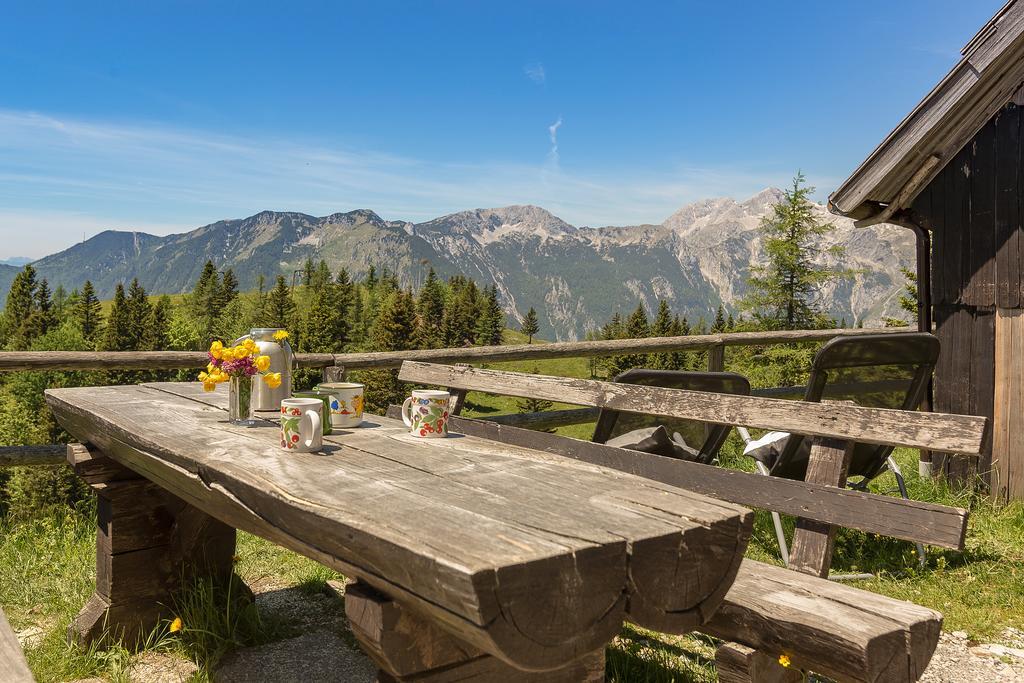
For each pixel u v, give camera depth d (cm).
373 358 532
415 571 118
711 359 678
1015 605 326
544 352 588
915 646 173
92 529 432
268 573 366
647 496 155
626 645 278
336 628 301
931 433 213
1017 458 489
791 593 196
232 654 277
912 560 380
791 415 246
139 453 229
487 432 341
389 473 175
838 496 227
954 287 524
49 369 450
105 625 277
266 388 257
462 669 145
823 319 3062
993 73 477
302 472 175
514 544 120
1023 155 487
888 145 502
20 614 319
